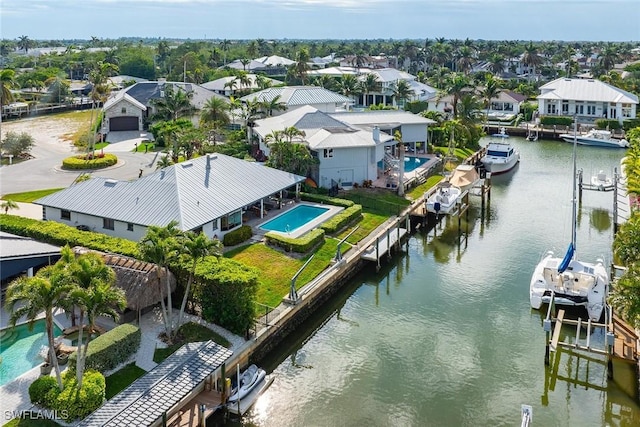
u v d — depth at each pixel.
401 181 72.62
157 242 36.41
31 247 45.00
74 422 29.78
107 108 111.25
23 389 32.38
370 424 33.44
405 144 97.25
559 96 129.75
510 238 64.75
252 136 93.31
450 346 42.12
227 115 99.81
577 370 38.81
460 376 38.38
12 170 81.06
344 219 60.25
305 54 159.00
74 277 31.17
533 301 47.12
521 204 77.38
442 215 71.81
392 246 58.56
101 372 33.81
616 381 37.31
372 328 45.03
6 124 120.69
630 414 34.62
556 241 63.44
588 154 108.38
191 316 40.97
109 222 52.84
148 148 96.38
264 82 141.25
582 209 74.62
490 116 138.12
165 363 32.62
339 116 94.88
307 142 75.38
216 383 34.56
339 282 51.00
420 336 43.66
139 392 29.73
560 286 46.22
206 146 84.56
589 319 40.72
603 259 57.41
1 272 42.12
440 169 87.50
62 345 36.31
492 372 38.84
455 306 48.59
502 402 35.72
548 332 38.81
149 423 27.75
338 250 51.66
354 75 150.75
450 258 59.25
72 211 54.16
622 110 125.75
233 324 39.03
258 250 52.50
